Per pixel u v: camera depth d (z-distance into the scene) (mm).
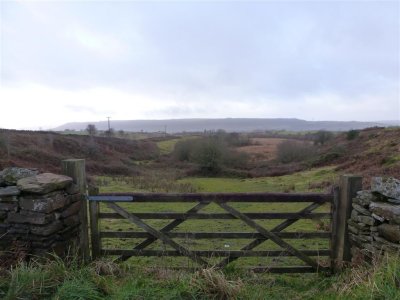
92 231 4246
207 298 2869
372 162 20641
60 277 3021
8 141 24359
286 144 36188
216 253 4102
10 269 3080
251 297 2977
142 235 4191
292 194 4066
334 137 39312
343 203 4070
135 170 31422
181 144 37406
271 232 4117
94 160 32219
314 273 4281
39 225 3422
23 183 3471
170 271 3662
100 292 2895
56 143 31797
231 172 31250
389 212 3299
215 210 10984
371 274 2984
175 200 4082
